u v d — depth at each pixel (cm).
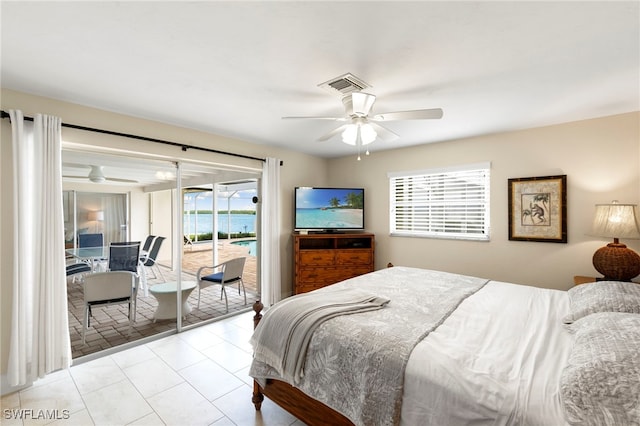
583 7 135
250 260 636
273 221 418
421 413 123
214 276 424
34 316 224
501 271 352
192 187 529
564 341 155
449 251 393
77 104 254
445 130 340
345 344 153
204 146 346
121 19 145
